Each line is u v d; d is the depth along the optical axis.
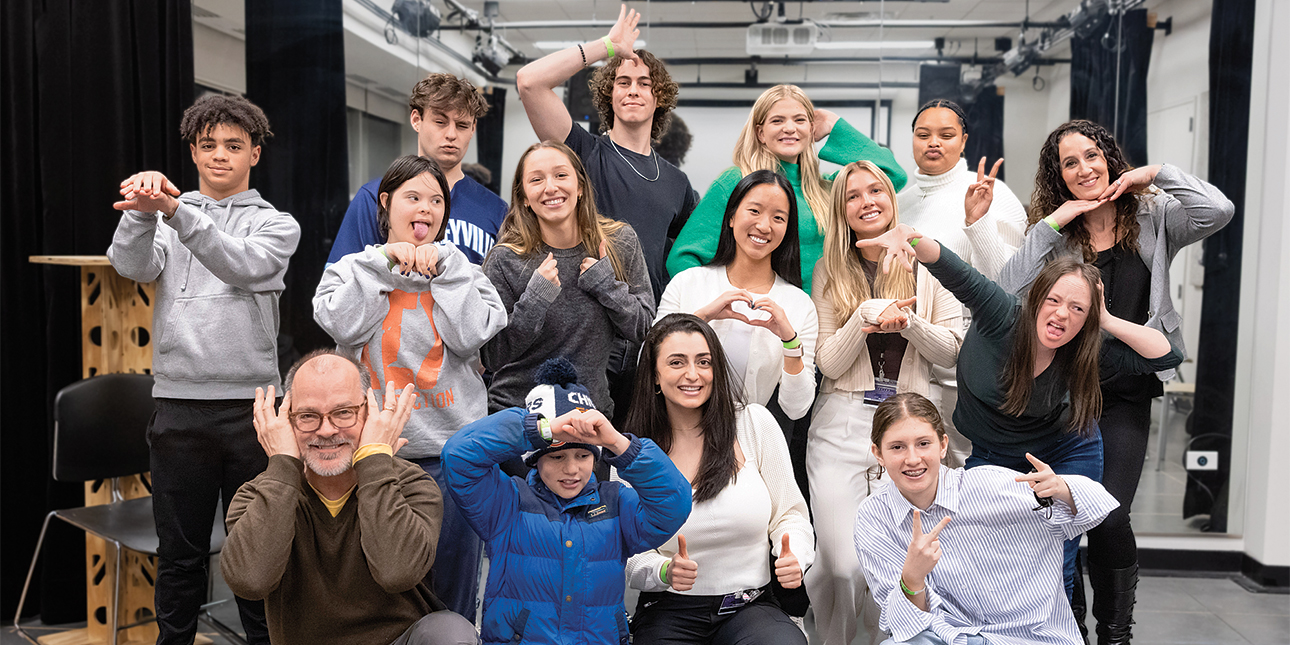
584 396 1.79
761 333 2.34
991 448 2.21
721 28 3.44
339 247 2.36
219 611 3.07
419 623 1.75
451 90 2.46
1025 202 3.42
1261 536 3.33
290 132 3.47
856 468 2.37
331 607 1.75
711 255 2.57
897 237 2.04
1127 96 3.35
